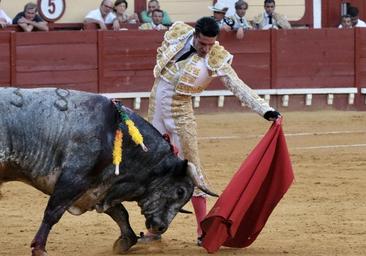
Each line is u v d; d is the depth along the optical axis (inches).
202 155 792.3
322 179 673.0
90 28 1046.4
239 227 453.4
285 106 1090.1
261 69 1075.3
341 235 488.4
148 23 1059.3
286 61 1084.5
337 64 1103.0
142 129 424.2
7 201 590.6
